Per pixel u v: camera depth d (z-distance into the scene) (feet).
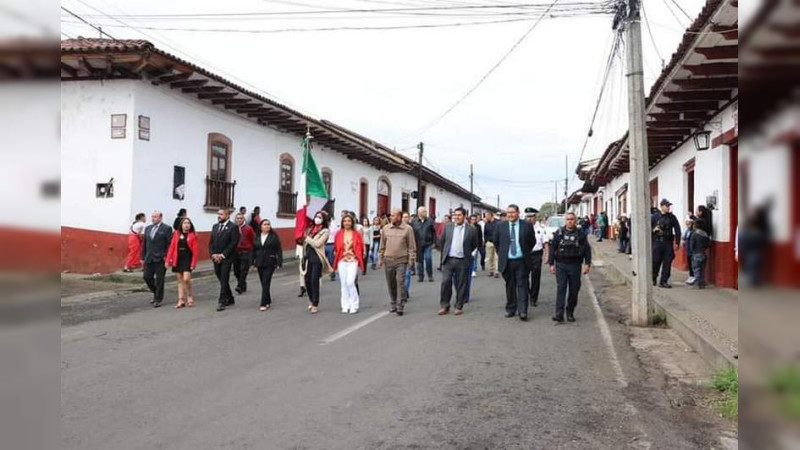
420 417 16.07
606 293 42.75
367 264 60.08
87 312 33.19
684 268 49.06
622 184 87.45
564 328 28.91
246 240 41.19
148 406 16.80
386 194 114.52
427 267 49.55
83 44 45.21
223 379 19.58
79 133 48.98
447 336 26.73
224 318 31.37
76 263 48.52
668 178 56.65
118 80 48.49
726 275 37.55
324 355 22.94
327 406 16.88
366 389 18.52
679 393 18.54
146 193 49.70
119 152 48.19
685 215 48.85
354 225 34.17
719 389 18.72
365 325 29.40
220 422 15.55
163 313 32.94
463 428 15.31
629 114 30.12
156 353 23.29
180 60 47.21
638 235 29.84
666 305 31.19
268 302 34.30
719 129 37.60
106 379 19.57
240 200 64.39
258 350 23.79
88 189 48.70
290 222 75.56
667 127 42.86
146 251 35.42
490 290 43.68
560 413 16.55
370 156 93.81
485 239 53.26
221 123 60.75
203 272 50.47
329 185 87.15
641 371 21.03
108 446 13.89
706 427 15.61
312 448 13.89
